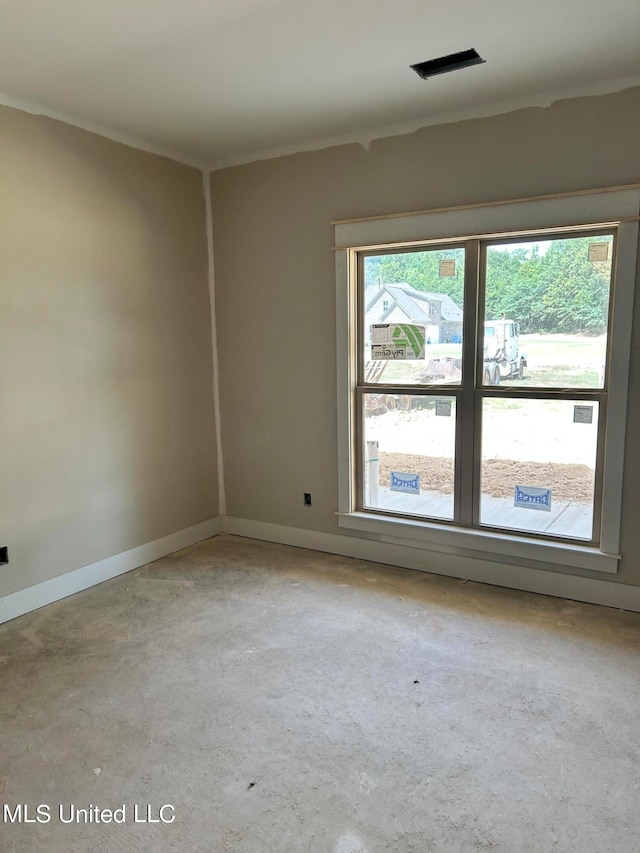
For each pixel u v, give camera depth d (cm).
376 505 368
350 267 349
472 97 287
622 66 255
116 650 264
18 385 292
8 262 284
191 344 393
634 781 183
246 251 386
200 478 408
